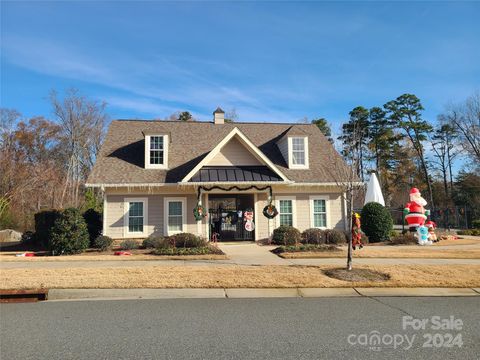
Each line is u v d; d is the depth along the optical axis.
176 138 22.61
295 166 21.28
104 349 5.36
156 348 5.39
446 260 13.35
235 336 5.93
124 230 18.89
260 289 9.55
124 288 9.34
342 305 8.09
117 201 19.05
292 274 10.72
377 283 9.92
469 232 26.64
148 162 19.91
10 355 5.14
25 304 8.26
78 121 47.28
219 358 5.00
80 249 16.30
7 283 9.53
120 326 6.48
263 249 17.22
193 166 20.27
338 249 15.94
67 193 39.84
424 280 10.19
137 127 23.22
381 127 49.47
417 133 48.19
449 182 52.38
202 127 24.05
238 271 11.09
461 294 9.26
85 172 48.22
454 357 5.09
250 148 19.69
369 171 48.50
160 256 14.57
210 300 8.55
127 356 5.08
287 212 20.56
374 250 15.91
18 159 37.62
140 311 7.54
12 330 6.30
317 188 20.84
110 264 12.72
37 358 5.04
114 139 22.00
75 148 47.22
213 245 17.41
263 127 25.02
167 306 7.98
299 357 5.04
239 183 18.53
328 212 20.72
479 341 5.78
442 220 36.62
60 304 8.23
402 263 12.61
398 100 49.47
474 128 43.44
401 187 49.03
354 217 16.42
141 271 11.04
